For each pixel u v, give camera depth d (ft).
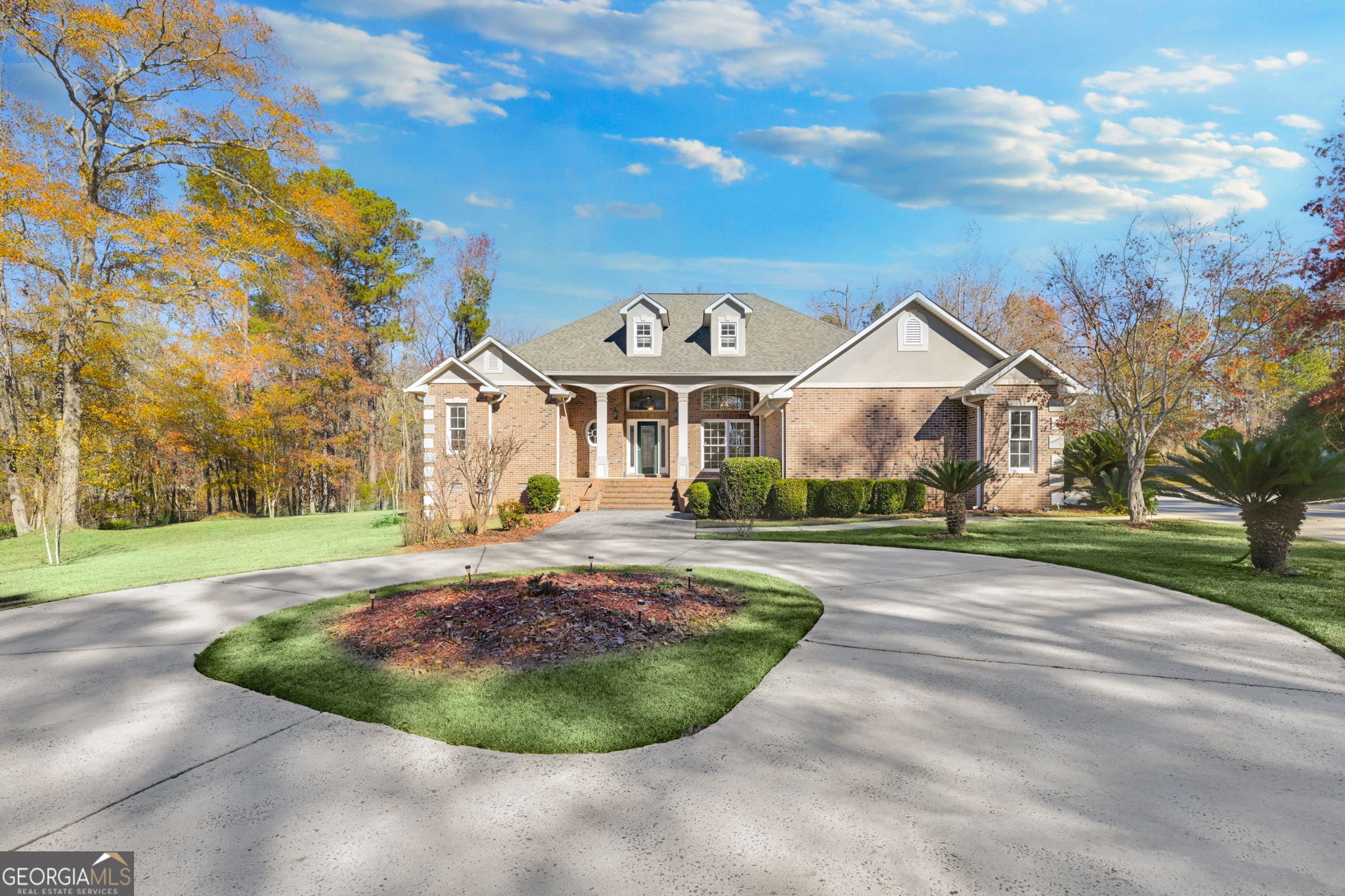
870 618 22.41
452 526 50.65
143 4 69.36
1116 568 30.60
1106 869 8.94
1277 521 29.04
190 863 9.32
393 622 21.71
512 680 16.49
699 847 9.55
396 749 12.94
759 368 71.67
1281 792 11.00
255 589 29.68
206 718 14.62
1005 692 15.61
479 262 139.44
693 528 50.34
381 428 125.08
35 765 12.50
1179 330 49.24
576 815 10.48
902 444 62.54
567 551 39.24
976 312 142.72
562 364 72.33
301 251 90.07
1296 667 17.15
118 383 80.79
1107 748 12.63
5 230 64.64
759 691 15.76
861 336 62.44
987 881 8.70
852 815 10.37
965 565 32.63
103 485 79.00
